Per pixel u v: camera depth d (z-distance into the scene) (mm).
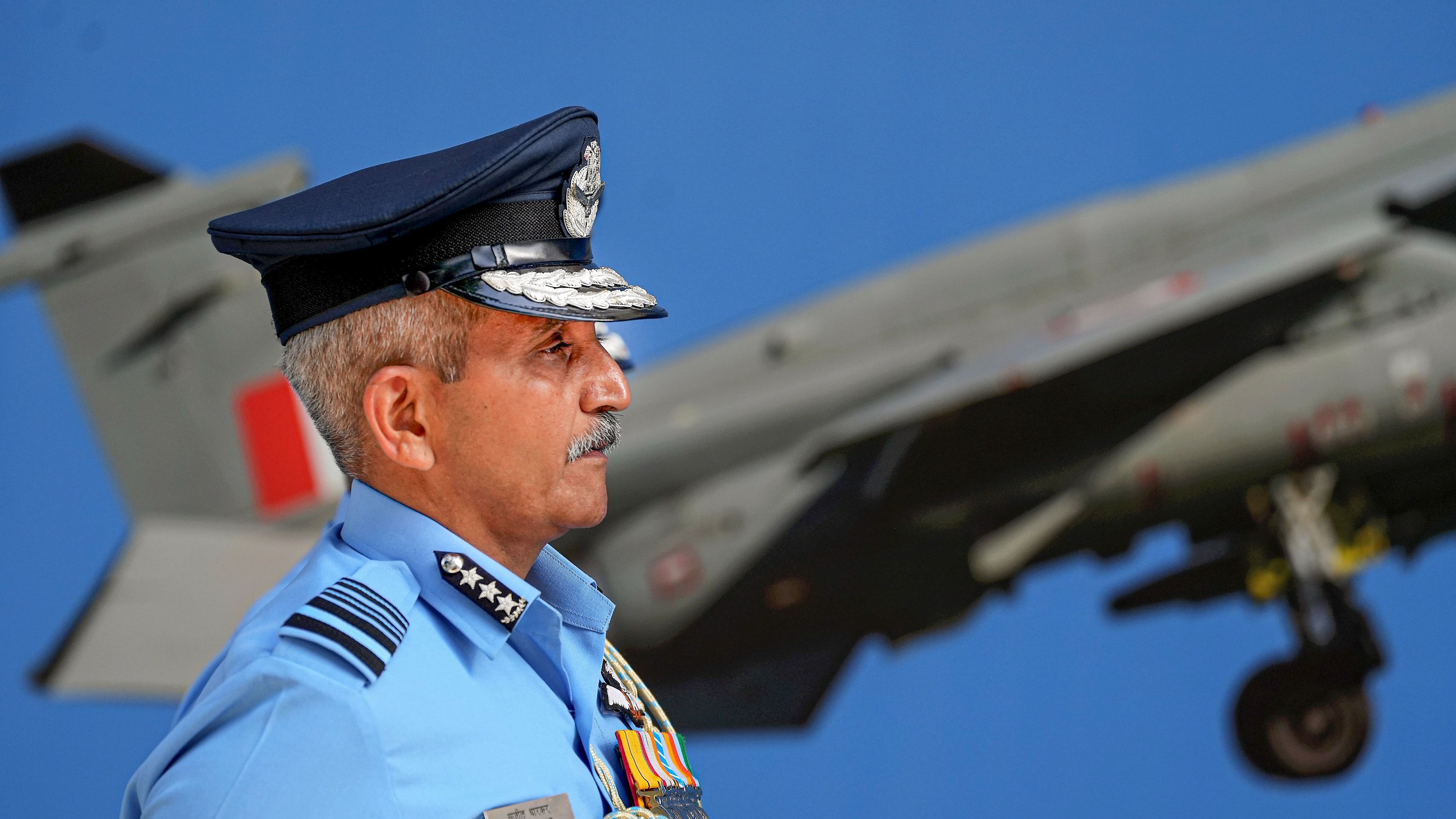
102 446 10656
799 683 10250
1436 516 9867
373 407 3195
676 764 3773
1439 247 9836
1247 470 10023
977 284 10273
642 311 3283
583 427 3332
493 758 3033
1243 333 10039
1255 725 9984
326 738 2785
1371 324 9898
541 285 3195
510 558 3426
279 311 3295
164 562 10539
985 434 10227
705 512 10383
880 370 10312
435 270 3143
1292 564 9969
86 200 10719
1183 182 10141
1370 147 9953
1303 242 9992
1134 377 10125
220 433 10555
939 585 10219
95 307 10672
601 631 3639
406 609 3137
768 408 10344
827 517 10297
